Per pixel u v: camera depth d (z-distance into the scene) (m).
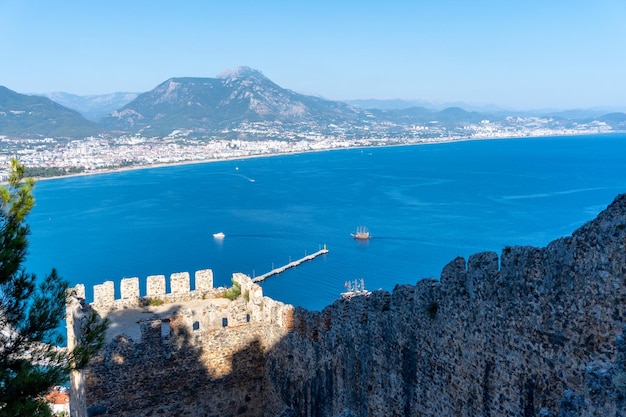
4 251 18.98
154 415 36.00
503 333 19.80
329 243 169.62
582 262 16.91
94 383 34.34
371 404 27.62
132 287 41.31
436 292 23.08
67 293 21.48
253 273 140.38
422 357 24.03
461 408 22.00
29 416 18.17
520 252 19.03
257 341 38.75
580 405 13.52
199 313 38.00
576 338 17.14
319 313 32.84
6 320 19.66
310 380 33.19
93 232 192.38
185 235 185.88
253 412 39.06
